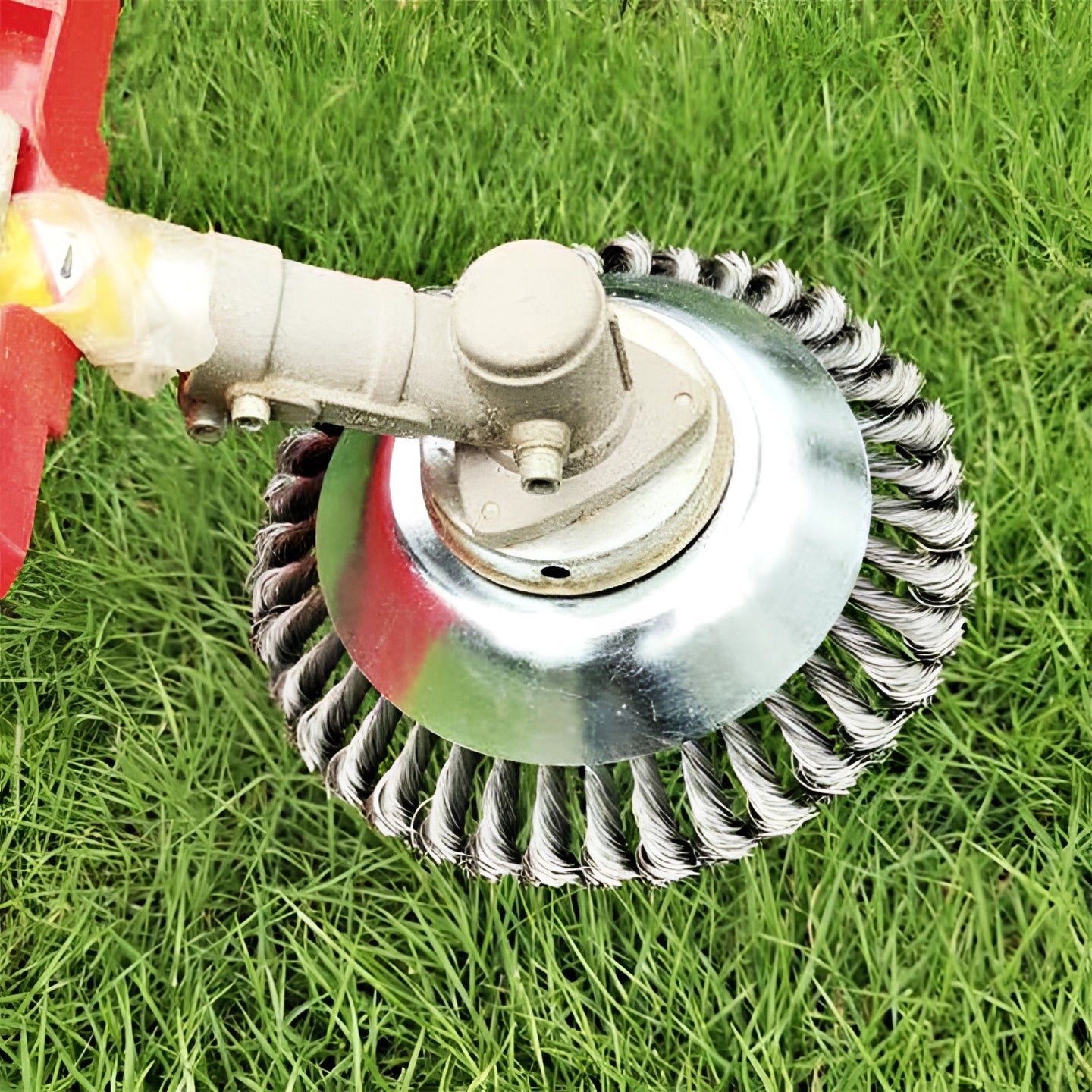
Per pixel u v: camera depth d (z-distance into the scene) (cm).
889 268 64
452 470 40
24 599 59
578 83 67
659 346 40
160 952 55
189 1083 50
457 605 42
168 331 33
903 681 46
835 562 43
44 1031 51
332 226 66
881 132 65
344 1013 53
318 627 51
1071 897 52
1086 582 58
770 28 67
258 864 55
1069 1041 50
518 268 34
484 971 53
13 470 32
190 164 66
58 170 36
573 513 39
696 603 41
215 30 69
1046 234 63
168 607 60
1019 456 59
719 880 54
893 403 48
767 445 43
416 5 69
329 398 35
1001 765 55
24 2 35
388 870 56
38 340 32
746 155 65
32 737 56
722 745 55
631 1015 52
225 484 62
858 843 54
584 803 54
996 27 65
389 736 48
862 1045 50
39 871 55
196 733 58
